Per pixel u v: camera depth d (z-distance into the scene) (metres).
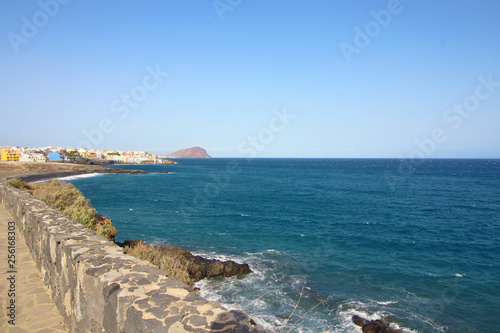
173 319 2.74
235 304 12.01
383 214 33.22
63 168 87.62
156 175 96.81
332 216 31.59
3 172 61.00
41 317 4.71
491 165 193.12
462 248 20.97
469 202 42.47
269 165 197.75
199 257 16.06
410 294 13.51
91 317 3.64
